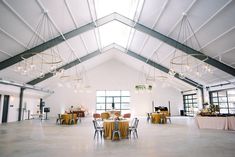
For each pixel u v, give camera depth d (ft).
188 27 25.76
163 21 27.35
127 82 62.49
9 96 42.73
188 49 30.63
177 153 15.17
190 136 23.34
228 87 39.78
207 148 16.85
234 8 19.13
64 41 32.48
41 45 30.07
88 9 27.20
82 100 60.95
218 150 16.15
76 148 17.02
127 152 15.53
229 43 25.14
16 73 36.37
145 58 46.11
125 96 62.13
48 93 57.93
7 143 19.30
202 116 32.24
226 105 41.45
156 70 52.26
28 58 31.60
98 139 21.50
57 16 25.17
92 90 61.57
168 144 18.62
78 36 34.30
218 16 21.18
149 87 52.11
